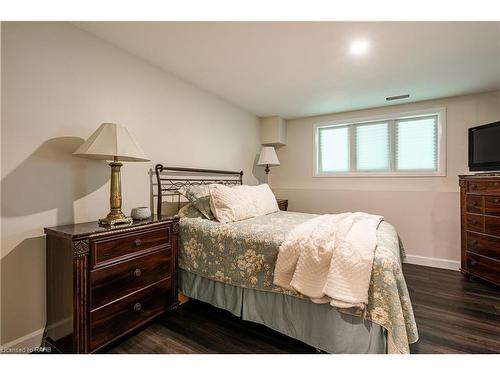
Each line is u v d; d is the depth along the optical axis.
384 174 3.47
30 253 1.53
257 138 4.11
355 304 1.24
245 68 2.39
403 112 3.36
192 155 2.83
